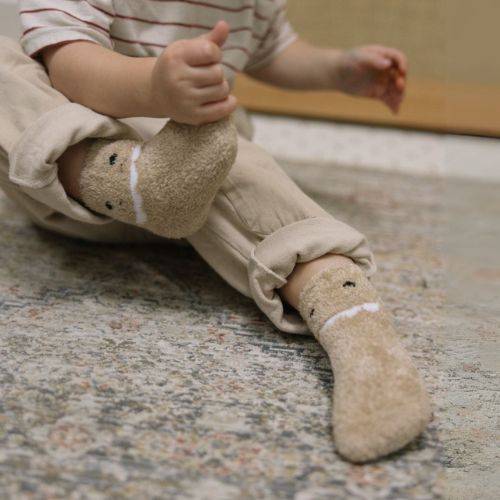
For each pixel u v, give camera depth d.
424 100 1.47
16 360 0.53
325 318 0.54
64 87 0.63
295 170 1.13
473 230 0.88
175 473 0.42
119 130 0.60
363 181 1.10
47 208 0.71
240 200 0.62
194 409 0.49
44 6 0.64
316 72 0.97
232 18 0.80
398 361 0.49
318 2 1.56
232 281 0.64
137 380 0.52
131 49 0.72
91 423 0.46
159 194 0.55
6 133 0.59
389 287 0.73
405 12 1.53
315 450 0.45
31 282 0.68
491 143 1.21
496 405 0.53
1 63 0.62
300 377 0.54
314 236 0.58
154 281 0.71
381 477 0.43
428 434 0.49
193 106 0.52
